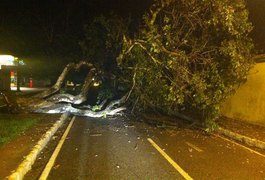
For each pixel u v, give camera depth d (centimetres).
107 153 1072
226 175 859
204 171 889
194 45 1616
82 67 2425
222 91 1578
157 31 1622
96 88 2839
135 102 1948
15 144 1073
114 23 1927
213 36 1599
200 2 1535
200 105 1664
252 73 1809
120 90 2248
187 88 1644
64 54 2941
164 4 1609
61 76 2127
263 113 1712
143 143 1260
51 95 2175
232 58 1509
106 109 2069
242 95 1917
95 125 1705
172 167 920
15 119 1612
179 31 1630
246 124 1780
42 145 1112
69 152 1075
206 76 1565
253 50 1733
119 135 1427
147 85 1756
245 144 1331
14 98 1895
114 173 845
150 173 853
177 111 2175
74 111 2109
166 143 1277
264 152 1183
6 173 756
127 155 1051
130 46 1723
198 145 1265
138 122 1850
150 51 1648
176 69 1584
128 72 1875
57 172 844
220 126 1675
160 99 1745
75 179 787
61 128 1581
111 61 2136
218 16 1498
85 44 2158
